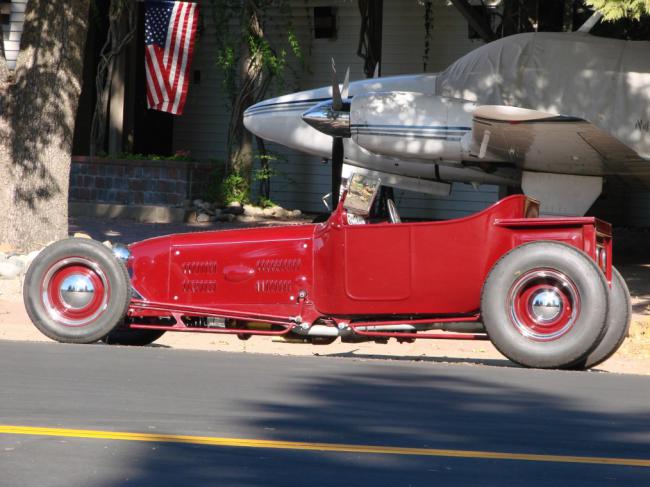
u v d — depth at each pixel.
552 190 25.73
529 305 10.38
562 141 23.39
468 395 8.74
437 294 10.94
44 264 11.57
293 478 5.57
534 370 10.48
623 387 9.51
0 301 17.33
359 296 11.16
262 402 8.05
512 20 30.92
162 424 7.02
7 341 11.80
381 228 11.07
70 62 21.92
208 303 11.75
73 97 22.03
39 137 21.70
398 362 11.08
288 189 38.44
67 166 22.05
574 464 6.11
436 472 5.80
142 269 11.90
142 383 8.85
